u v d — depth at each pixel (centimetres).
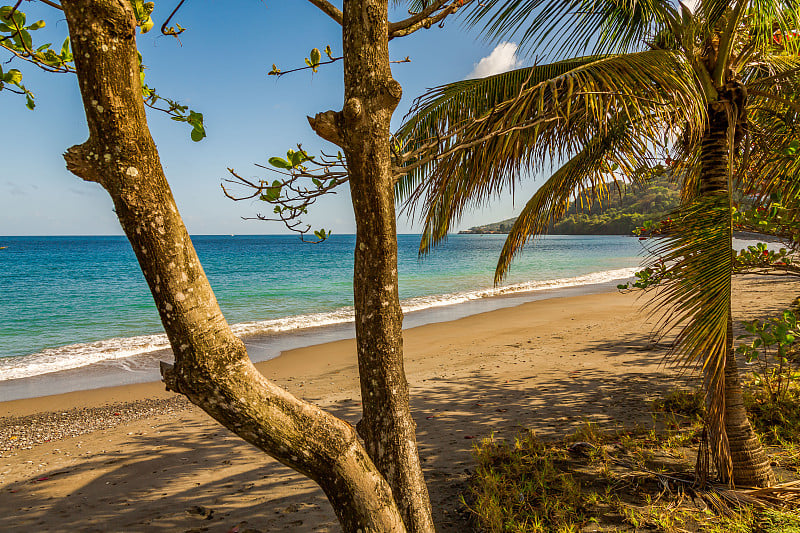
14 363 1069
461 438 535
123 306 1994
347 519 152
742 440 359
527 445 482
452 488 415
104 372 988
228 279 3152
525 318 1473
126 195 112
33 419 708
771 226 415
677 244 314
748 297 1473
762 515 322
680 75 302
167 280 119
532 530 330
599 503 358
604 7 348
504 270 539
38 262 4678
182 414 711
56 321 1650
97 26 101
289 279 3161
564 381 743
